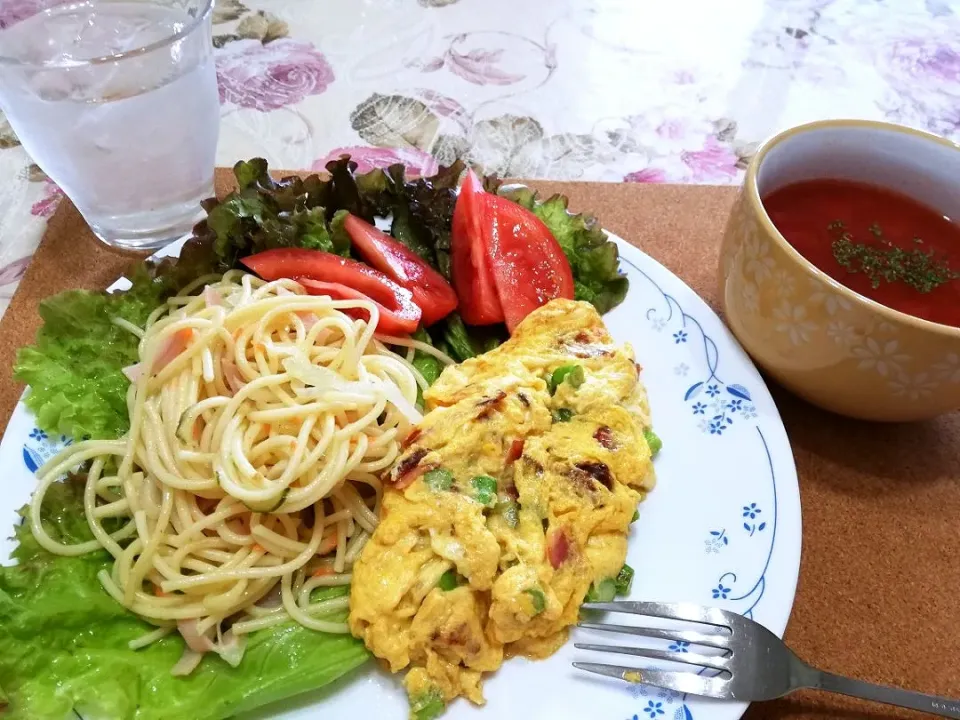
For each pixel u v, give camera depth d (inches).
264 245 11.3
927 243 10.8
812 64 19.2
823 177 11.4
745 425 10.0
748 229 10.1
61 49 13.8
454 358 11.7
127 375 10.1
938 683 8.5
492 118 17.2
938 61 19.3
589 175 15.9
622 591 8.8
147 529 9.2
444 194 12.3
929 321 8.9
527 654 8.3
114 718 7.8
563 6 20.5
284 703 8.1
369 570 8.5
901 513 10.0
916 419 10.1
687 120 17.4
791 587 8.5
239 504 9.4
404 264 11.6
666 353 10.9
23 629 8.0
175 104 12.2
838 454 10.6
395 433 9.9
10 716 7.6
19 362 10.0
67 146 12.0
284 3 19.9
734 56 19.3
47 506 9.1
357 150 16.1
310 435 9.7
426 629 8.2
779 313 9.8
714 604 8.5
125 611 8.7
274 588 9.4
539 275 11.7
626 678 7.9
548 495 9.0
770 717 8.2
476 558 8.5
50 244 13.3
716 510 9.4
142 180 12.7
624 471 9.4
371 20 19.6
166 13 14.5
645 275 11.8
